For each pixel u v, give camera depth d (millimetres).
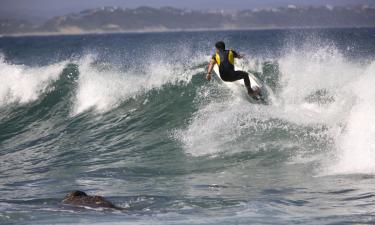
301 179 31625
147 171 36938
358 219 22234
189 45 170000
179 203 26969
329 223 21672
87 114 56594
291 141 38938
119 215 23953
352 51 96250
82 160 42281
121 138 48156
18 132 57125
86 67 62906
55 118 58281
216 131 43000
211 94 50031
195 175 35000
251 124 42281
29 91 63594
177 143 43406
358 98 41750
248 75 45781
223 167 36469
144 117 51438
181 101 50906
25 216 23812
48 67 65375
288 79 49000
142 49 167375
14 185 34844
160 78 54875
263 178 32812
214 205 26203
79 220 22922
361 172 31594
